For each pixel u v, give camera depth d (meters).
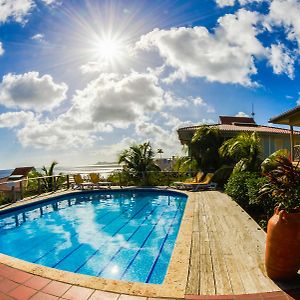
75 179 16.05
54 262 6.27
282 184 3.93
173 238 7.65
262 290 3.48
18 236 8.34
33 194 15.09
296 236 3.53
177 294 3.44
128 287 3.65
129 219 10.00
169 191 14.33
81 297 3.43
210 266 4.25
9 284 3.81
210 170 17.36
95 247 7.10
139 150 17.38
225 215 7.79
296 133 22.53
